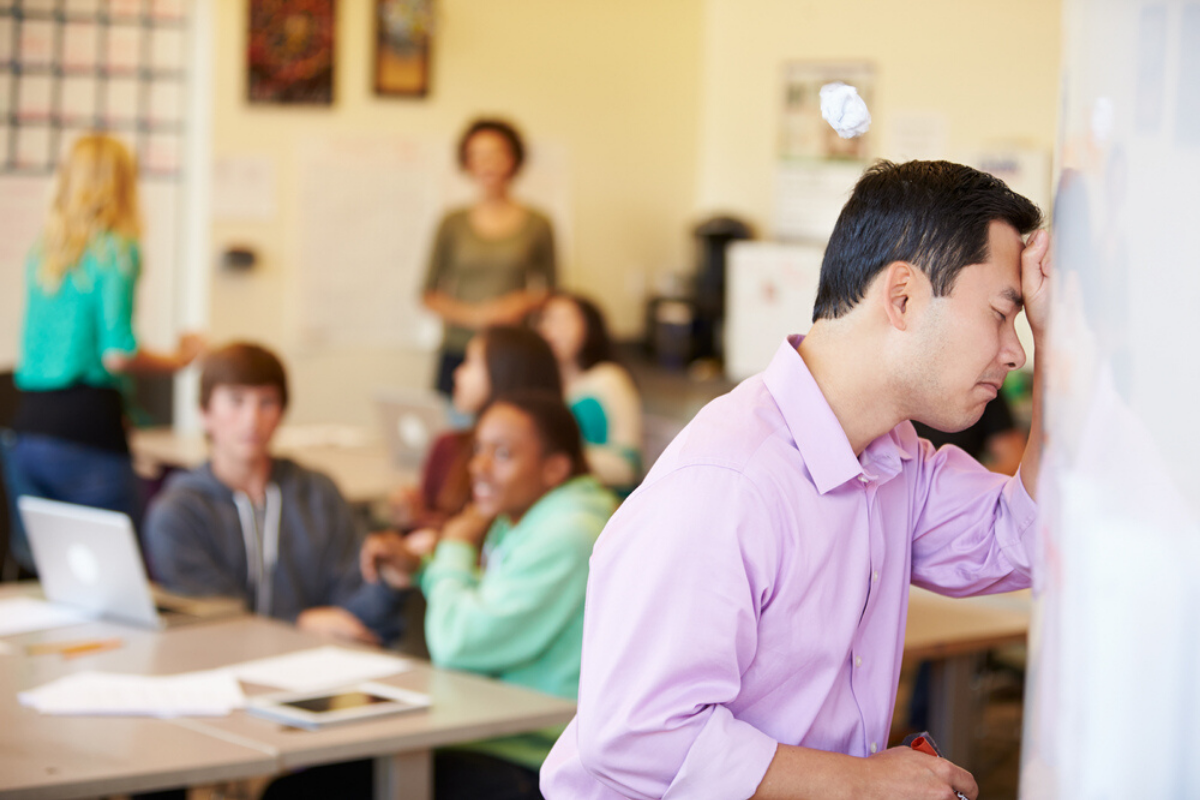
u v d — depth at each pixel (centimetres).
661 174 661
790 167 617
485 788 234
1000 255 121
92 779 179
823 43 601
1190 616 79
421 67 588
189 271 566
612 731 121
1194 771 80
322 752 195
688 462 125
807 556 125
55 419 413
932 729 281
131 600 267
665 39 655
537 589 242
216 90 550
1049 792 88
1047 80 514
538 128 624
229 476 304
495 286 557
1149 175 80
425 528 362
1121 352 82
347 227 580
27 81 535
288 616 304
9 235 537
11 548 416
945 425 127
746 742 120
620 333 657
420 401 450
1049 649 88
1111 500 83
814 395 128
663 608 121
